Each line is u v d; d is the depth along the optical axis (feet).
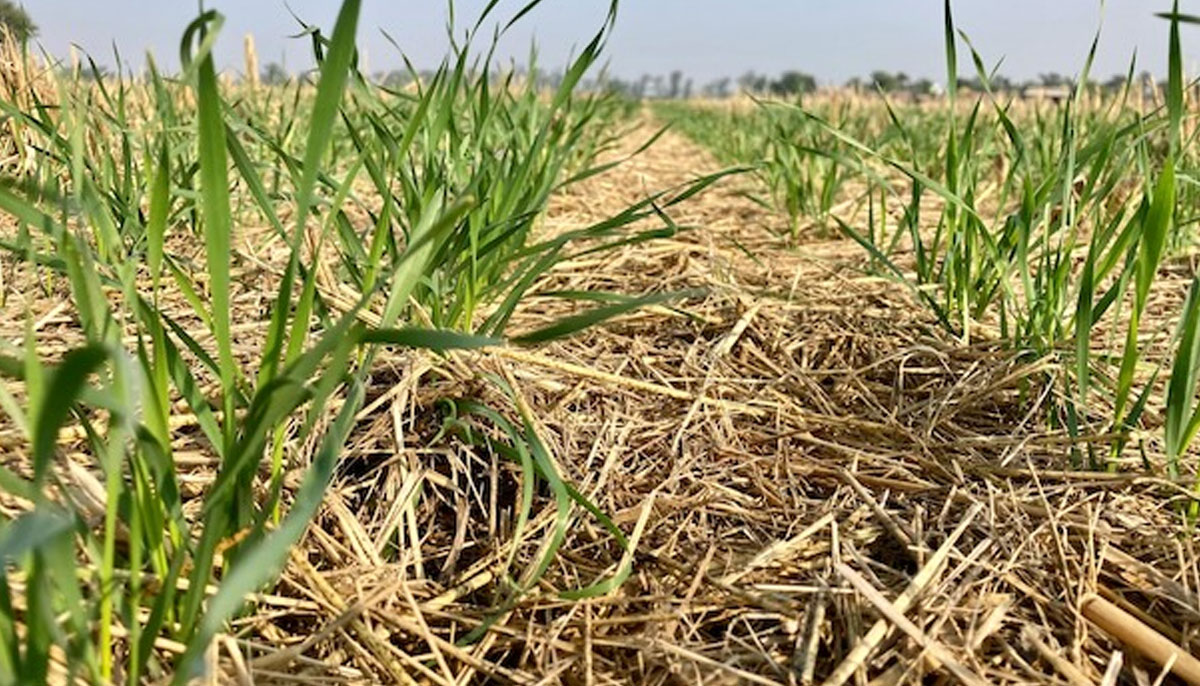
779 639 3.62
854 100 30.01
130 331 5.57
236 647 3.11
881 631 3.51
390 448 4.60
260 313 6.16
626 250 8.55
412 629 3.51
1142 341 6.37
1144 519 4.25
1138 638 3.50
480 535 4.33
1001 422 5.32
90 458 4.20
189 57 2.42
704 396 5.38
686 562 4.08
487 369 5.10
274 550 2.25
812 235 11.08
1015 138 6.26
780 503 4.50
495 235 5.92
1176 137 3.94
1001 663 3.48
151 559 3.21
